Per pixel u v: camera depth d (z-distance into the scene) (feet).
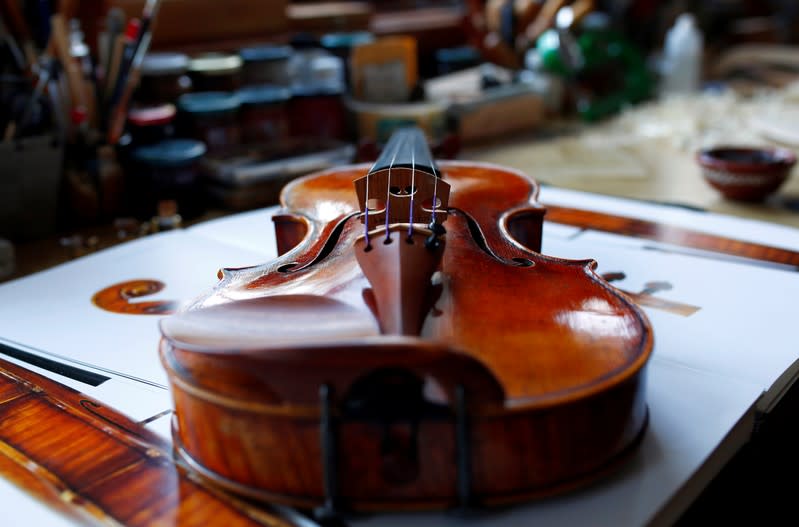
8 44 2.31
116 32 2.37
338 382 1.20
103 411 1.51
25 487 1.34
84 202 2.37
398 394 1.23
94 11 2.53
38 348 1.70
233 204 2.52
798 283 1.88
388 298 1.29
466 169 2.07
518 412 1.20
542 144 3.31
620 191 2.66
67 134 2.38
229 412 1.24
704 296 1.83
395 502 1.24
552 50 3.70
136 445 1.42
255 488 1.27
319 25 3.41
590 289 1.41
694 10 5.54
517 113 3.50
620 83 3.89
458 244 1.55
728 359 1.61
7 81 2.25
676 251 2.04
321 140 2.82
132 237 2.33
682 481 1.32
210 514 1.28
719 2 5.75
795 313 1.76
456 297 1.37
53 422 1.48
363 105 3.01
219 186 2.57
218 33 2.98
